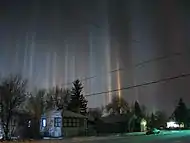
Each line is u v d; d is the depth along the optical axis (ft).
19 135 133.90
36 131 142.82
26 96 146.41
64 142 94.07
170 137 121.49
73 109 204.33
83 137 128.57
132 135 147.23
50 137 131.75
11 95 128.98
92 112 229.25
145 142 87.81
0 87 129.08
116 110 270.67
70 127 142.61
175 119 359.46
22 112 140.15
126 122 209.36
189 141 92.94
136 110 274.98
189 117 367.45
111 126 193.16
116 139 107.14
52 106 186.50
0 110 126.31
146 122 238.27
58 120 140.87
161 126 311.06
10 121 129.90
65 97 202.59
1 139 115.14
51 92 189.98
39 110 157.99
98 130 179.73
